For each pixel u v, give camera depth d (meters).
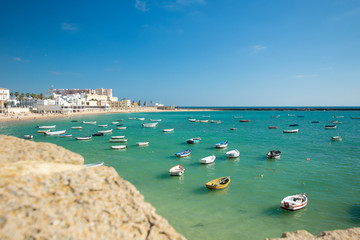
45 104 188.12
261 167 40.31
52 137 78.12
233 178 34.78
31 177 12.91
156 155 50.31
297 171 37.72
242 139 70.62
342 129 93.88
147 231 13.63
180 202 26.67
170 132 90.00
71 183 13.73
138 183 32.84
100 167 16.59
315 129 94.88
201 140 69.69
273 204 26.16
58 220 11.26
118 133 87.75
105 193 14.20
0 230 9.68
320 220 22.70
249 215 23.70
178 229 21.03
